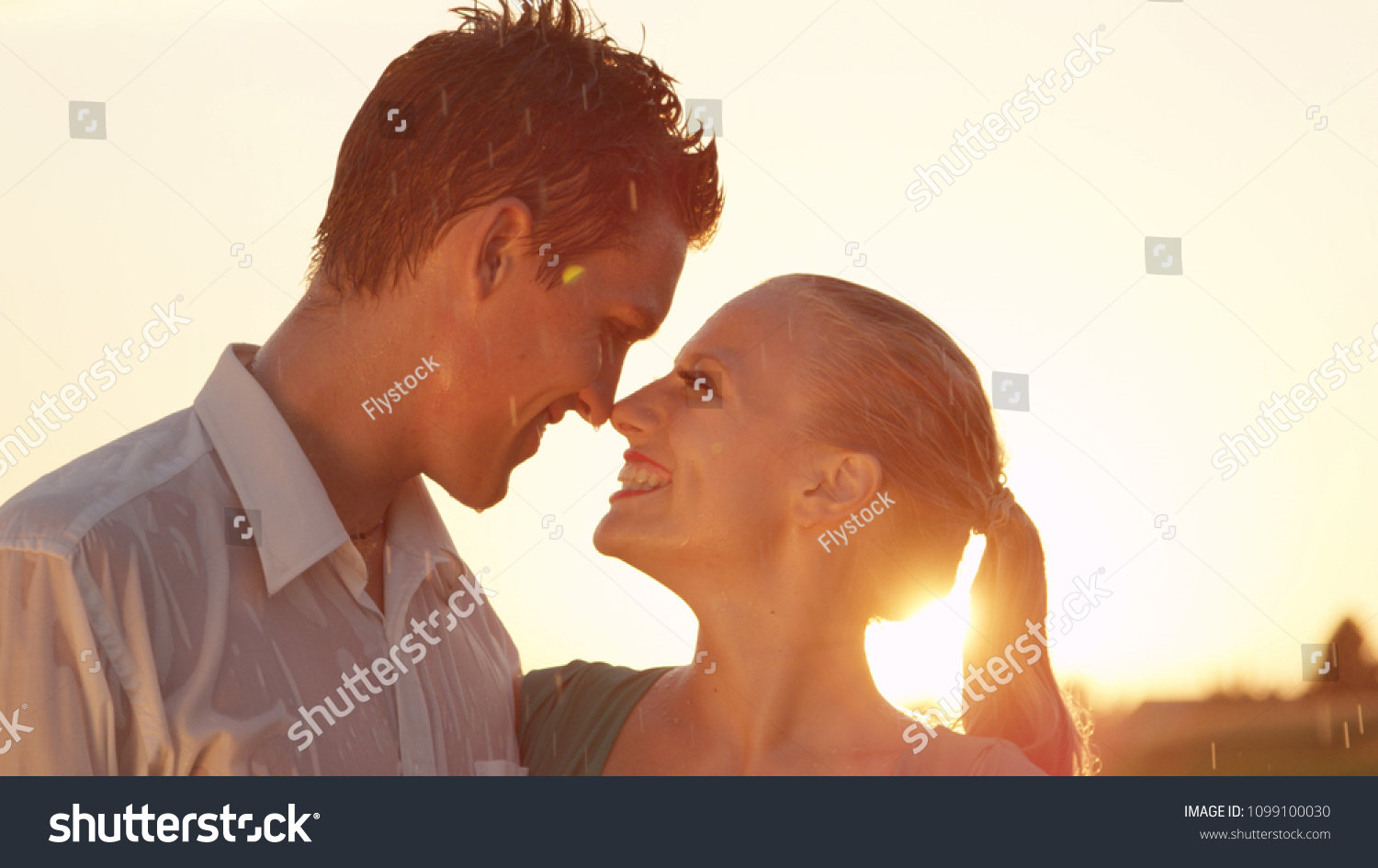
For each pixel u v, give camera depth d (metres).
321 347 2.27
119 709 1.86
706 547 2.17
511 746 2.50
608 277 2.33
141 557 1.94
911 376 2.24
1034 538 2.47
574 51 2.37
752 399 2.20
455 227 2.23
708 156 2.52
